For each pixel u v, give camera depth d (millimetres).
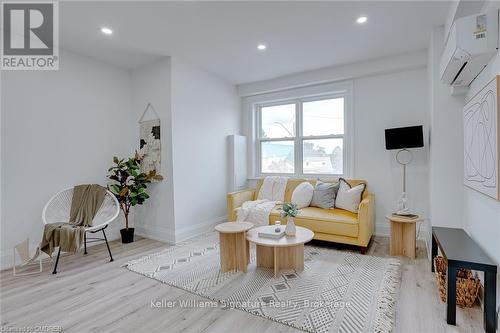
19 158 2996
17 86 2986
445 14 2592
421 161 3611
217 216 4477
